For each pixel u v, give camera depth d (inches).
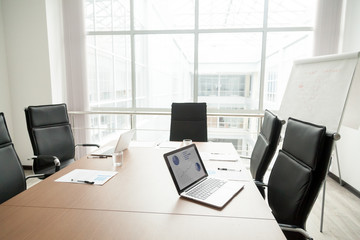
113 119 152.9
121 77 149.3
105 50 150.3
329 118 86.0
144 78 161.6
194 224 36.7
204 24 138.1
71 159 95.3
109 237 33.3
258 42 136.7
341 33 121.6
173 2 138.6
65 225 36.1
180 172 48.3
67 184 51.9
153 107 147.3
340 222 85.4
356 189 107.5
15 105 135.2
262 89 138.5
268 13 132.3
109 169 61.3
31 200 44.4
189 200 44.6
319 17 120.3
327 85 91.3
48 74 131.0
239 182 52.9
